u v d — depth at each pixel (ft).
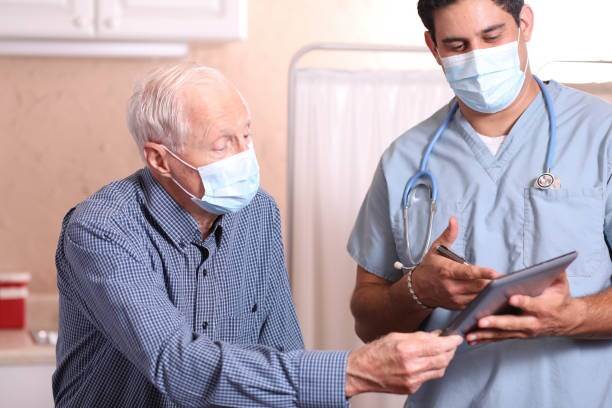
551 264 6.14
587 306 6.74
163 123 6.68
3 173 12.88
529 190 7.37
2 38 11.91
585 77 10.66
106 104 12.84
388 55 12.78
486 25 7.15
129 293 6.54
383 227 8.01
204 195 6.79
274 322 7.70
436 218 7.62
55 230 12.98
